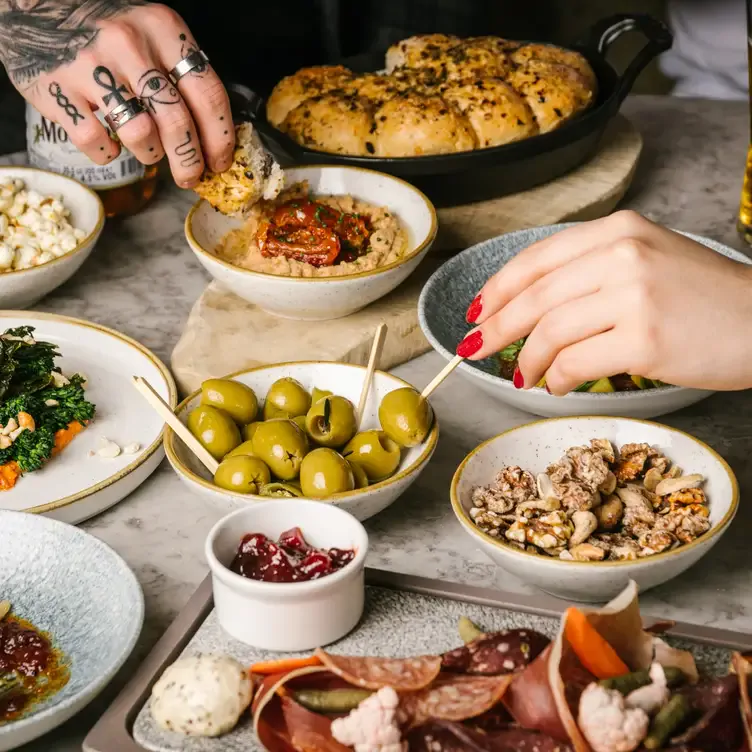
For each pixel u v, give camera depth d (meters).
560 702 0.75
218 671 0.84
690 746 0.76
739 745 0.78
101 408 1.34
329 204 1.61
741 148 2.14
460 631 0.90
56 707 0.82
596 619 0.81
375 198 1.65
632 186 1.98
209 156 1.37
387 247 1.52
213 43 2.47
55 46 1.30
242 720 0.85
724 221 1.84
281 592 0.90
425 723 0.79
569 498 1.05
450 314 1.45
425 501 1.21
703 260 0.99
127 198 1.82
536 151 1.71
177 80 1.32
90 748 0.83
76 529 1.02
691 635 0.92
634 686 0.79
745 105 2.35
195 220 1.52
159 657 0.92
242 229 1.58
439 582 1.01
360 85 1.83
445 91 1.78
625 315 0.96
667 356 0.96
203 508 1.20
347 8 2.58
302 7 2.51
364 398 1.22
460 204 1.74
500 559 0.99
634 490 1.09
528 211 1.72
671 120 2.27
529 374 1.03
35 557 1.03
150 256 1.75
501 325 1.03
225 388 1.19
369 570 1.02
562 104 1.78
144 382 1.14
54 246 1.56
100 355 1.44
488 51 1.87
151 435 1.29
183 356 1.42
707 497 1.08
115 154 1.40
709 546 0.98
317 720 0.79
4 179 1.67
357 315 1.50
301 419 1.19
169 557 1.12
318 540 1.00
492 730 0.80
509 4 2.94
